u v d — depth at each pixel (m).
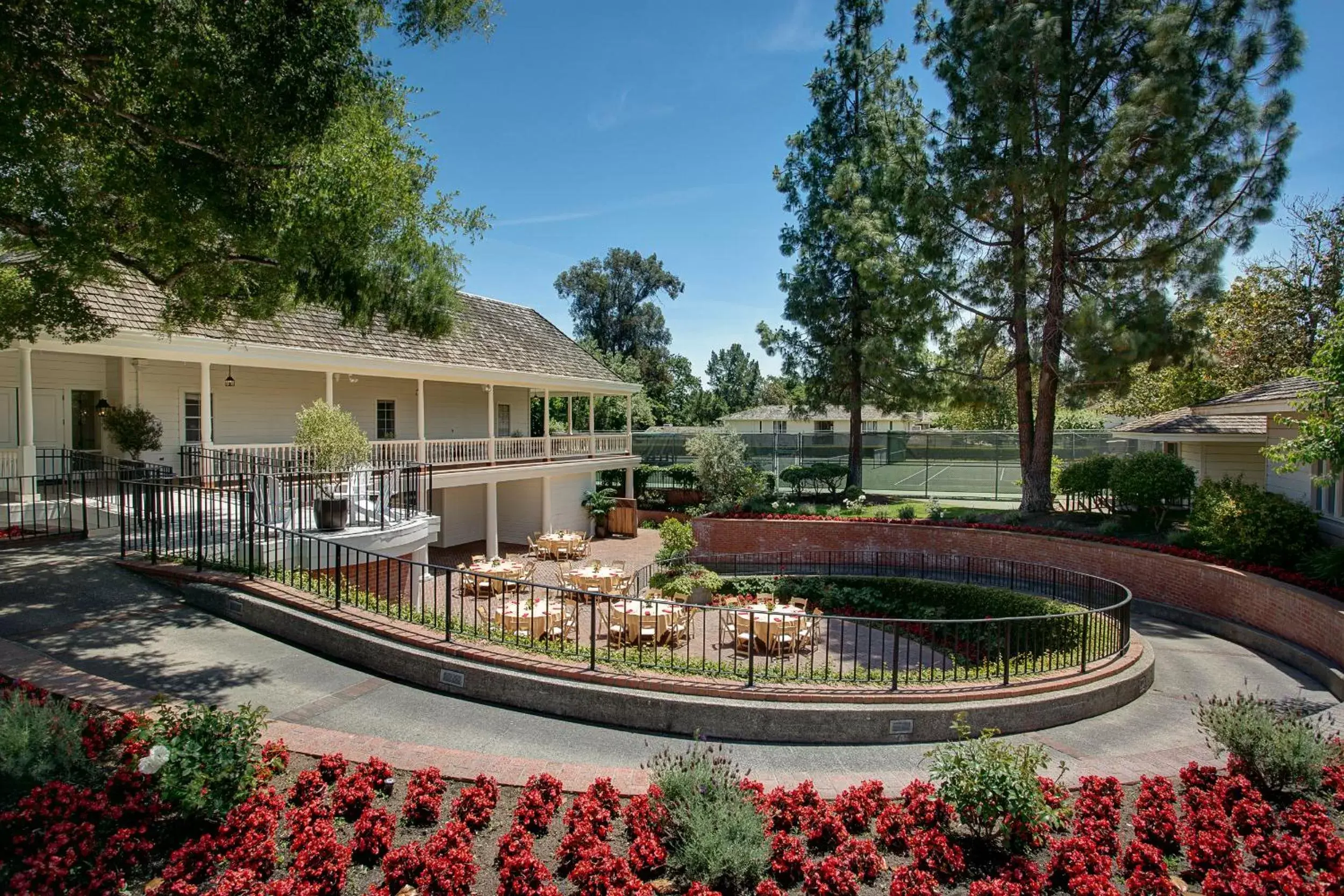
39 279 8.41
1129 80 15.96
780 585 15.73
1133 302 15.95
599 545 23.05
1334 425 8.38
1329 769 5.16
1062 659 9.11
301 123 7.34
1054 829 4.70
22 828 3.85
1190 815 4.77
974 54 17.20
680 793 4.45
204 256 8.95
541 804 4.52
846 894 3.88
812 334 26.02
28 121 7.10
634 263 65.25
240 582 8.80
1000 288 18.42
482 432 24.34
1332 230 23.92
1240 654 10.61
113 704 5.49
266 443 17.41
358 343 18.16
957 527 18.03
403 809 4.56
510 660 7.16
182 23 6.88
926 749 6.64
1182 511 18.09
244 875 3.54
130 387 15.12
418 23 8.95
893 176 18.41
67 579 9.11
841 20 25.61
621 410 45.38
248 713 4.65
